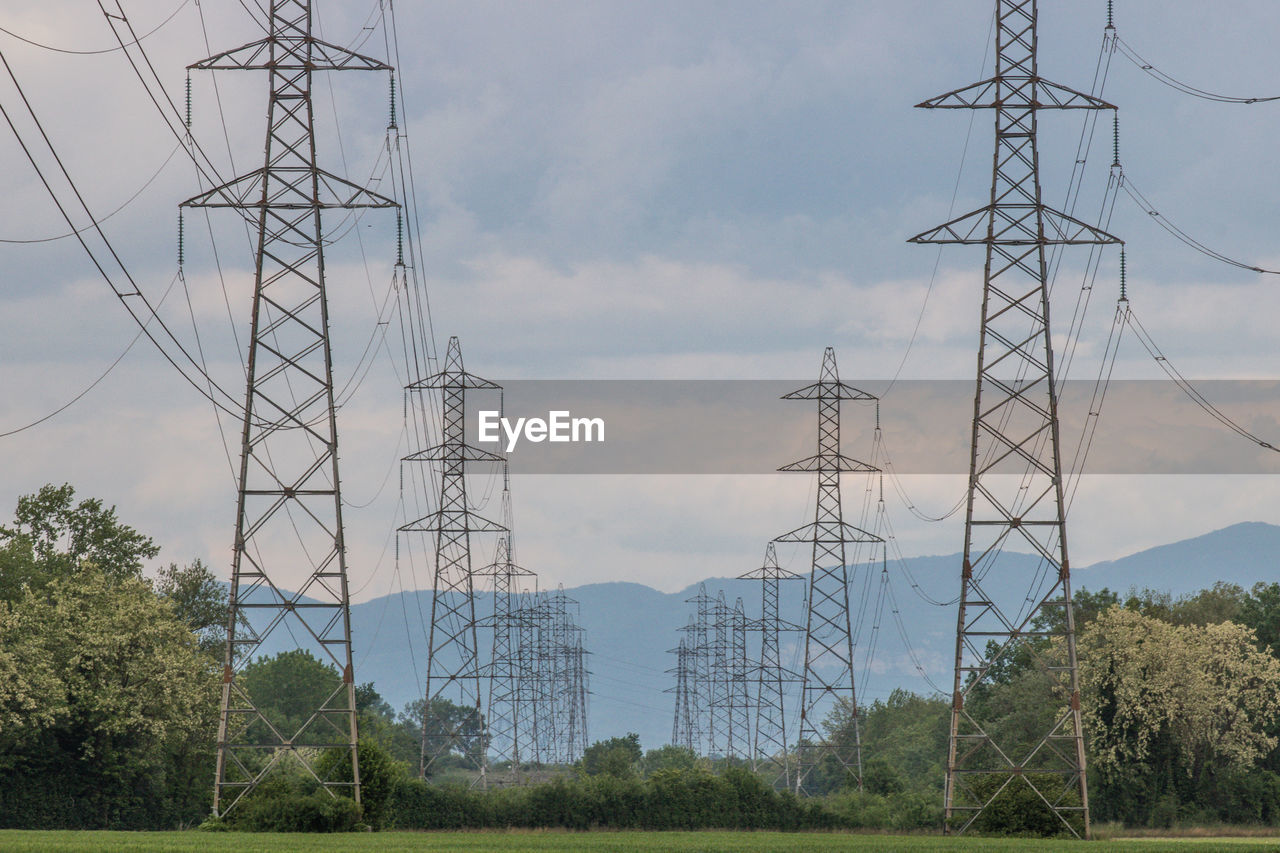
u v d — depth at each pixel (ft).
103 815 357.41
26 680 329.72
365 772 271.90
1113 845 237.86
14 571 384.06
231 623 254.68
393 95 260.21
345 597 256.73
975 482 276.41
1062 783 275.18
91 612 365.20
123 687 360.69
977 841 249.34
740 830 385.91
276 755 258.98
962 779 286.66
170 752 379.14
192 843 201.36
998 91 279.49
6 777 340.59
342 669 257.75
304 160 260.21
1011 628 275.80
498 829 367.66
